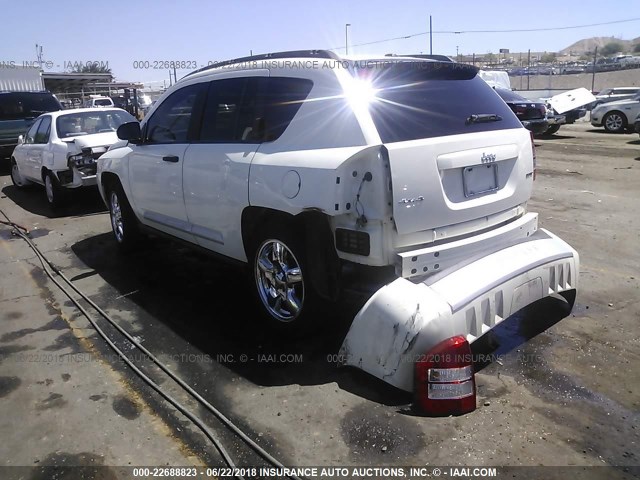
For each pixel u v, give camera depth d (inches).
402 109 137.7
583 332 156.7
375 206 127.5
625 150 547.5
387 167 125.8
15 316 189.0
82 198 391.9
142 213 226.8
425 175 130.1
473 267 135.4
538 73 1822.1
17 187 465.1
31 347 164.7
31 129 409.4
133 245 251.8
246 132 163.3
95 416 128.0
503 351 147.5
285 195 140.6
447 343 119.2
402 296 123.3
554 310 169.8
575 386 130.2
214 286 208.2
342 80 137.8
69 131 362.0
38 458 114.0
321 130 139.0
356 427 117.9
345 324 164.1
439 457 107.7
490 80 769.6
